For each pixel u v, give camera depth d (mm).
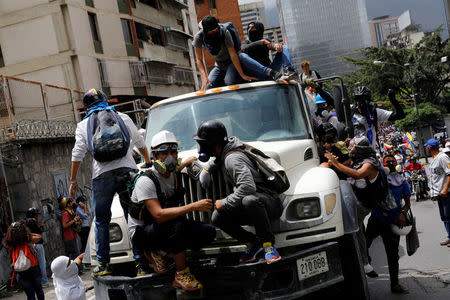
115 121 5176
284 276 5047
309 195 4969
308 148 5711
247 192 4445
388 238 6492
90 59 31719
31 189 15398
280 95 6207
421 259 8445
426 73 59656
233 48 6910
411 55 61750
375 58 63844
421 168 18062
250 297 4543
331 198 4996
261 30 7891
